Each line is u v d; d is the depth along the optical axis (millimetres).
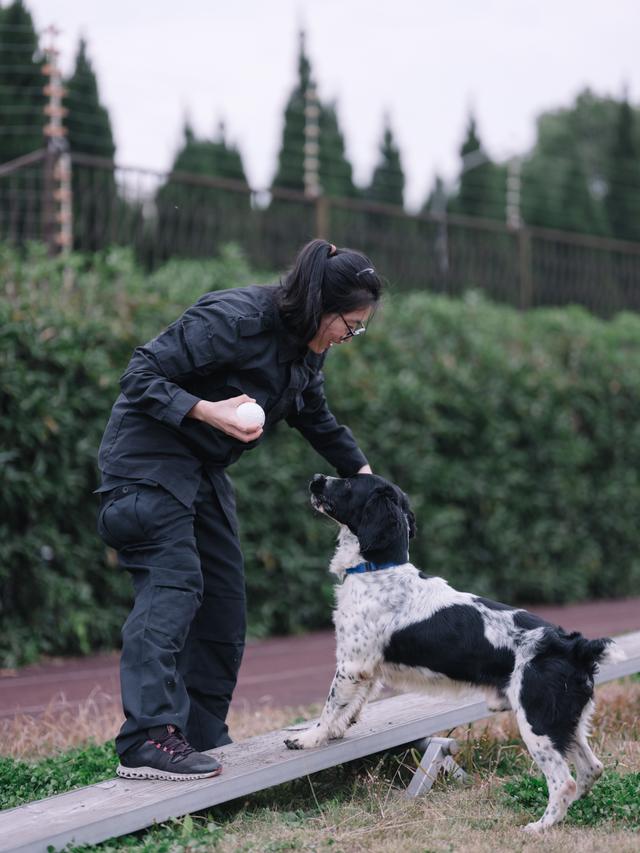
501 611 3453
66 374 6742
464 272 11961
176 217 9633
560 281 13148
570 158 24734
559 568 10008
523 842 2980
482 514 9344
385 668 3557
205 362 3340
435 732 3777
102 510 3453
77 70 12797
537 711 3227
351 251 3539
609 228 22578
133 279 7523
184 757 3174
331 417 4035
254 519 7734
